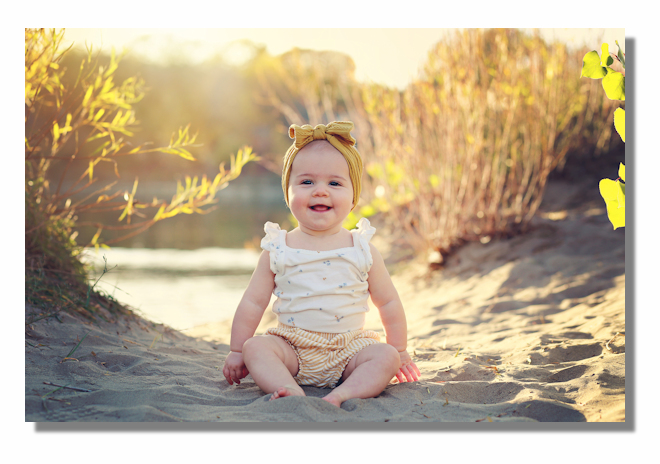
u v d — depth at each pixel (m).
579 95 5.52
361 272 2.15
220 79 22.69
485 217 4.99
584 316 2.93
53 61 2.82
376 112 5.33
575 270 3.84
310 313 2.07
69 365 2.09
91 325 2.67
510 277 3.98
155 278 5.46
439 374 2.17
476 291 3.95
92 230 9.23
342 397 1.83
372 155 5.72
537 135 4.79
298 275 2.11
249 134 23.09
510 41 4.68
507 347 2.57
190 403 1.84
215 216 12.40
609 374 2.04
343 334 2.06
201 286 5.11
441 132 4.91
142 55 21.67
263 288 2.16
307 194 2.14
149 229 9.88
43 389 1.88
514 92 4.62
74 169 17.20
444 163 4.95
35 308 2.57
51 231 2.97
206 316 3.98
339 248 2.17
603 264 3.86
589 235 4.51
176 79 22.27
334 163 2.16
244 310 2.13
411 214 5.45
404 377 2.15
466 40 4.57
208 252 7.31
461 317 3.36
